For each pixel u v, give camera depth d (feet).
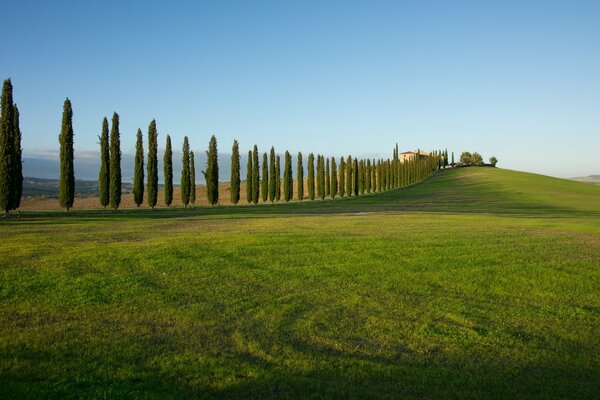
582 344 37.14
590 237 86.94
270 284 52.95
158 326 38.99
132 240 76.64
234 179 218.38
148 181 183.93
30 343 34.22
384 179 340.39
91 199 309.63
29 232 86.43
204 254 64.90
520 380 29.96
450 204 200.75
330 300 47.78
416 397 27.07
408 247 72.54
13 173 133.08
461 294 51.01
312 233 85.81
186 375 29.40
